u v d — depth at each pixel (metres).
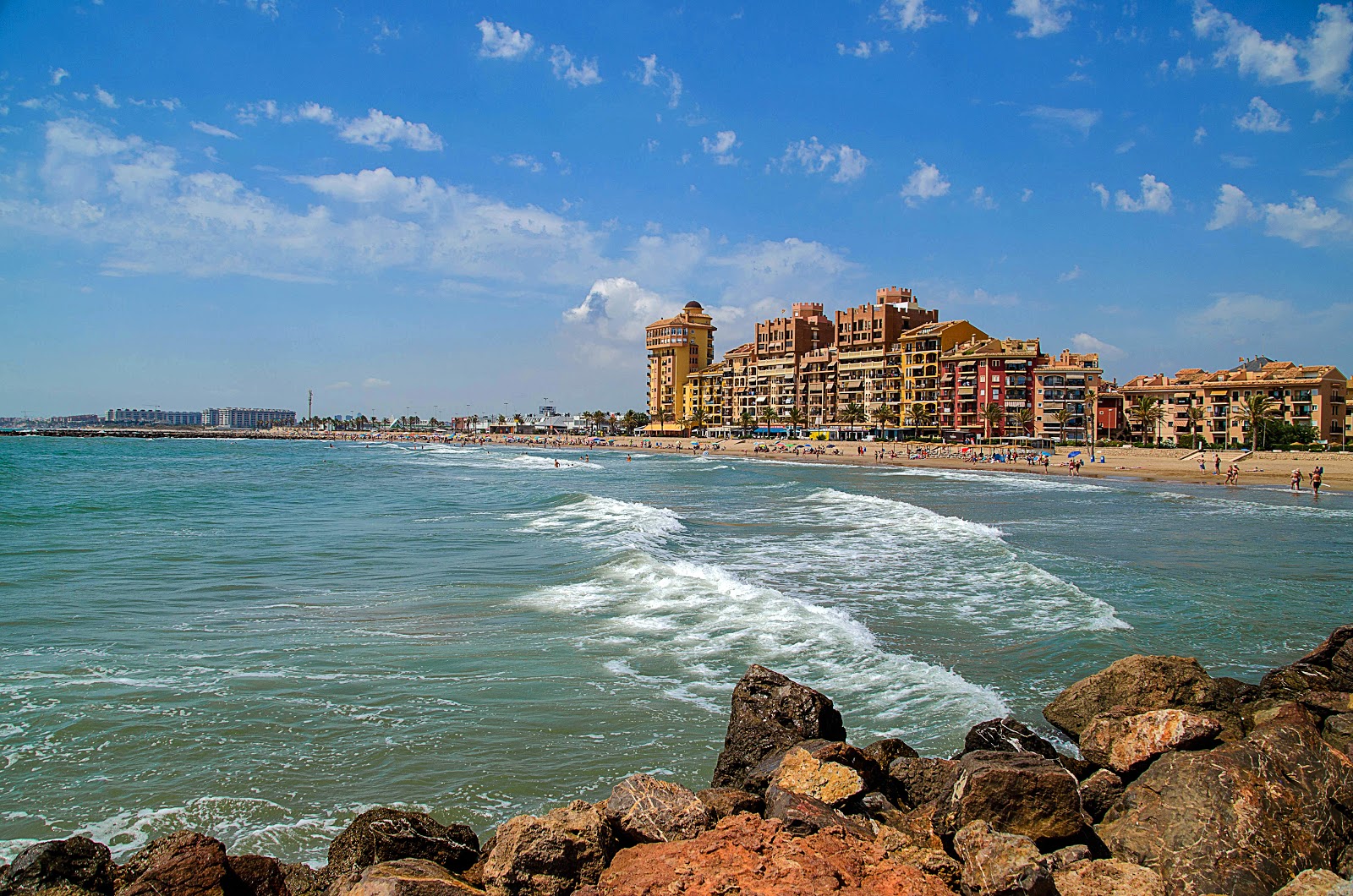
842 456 135.75
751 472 92.75
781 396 179.75
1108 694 11.43
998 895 6.34
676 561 26.59
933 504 52.66
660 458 133.25
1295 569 27.22
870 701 13.55
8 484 60.19
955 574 25.28
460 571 24.80
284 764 10.80
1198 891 6.61
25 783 10.16
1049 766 8.02
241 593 21.34
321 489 59.12
